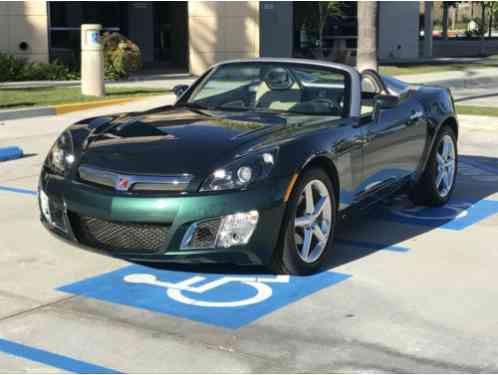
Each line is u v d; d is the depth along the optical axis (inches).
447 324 184.2
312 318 186.5
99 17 1046.4
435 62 1232.8
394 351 168.2
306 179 210.8
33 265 227.1
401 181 273.6
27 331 177.0
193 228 194.2
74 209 206.5
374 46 673.6
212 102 260.7
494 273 224.1
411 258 237.8
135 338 173.5
